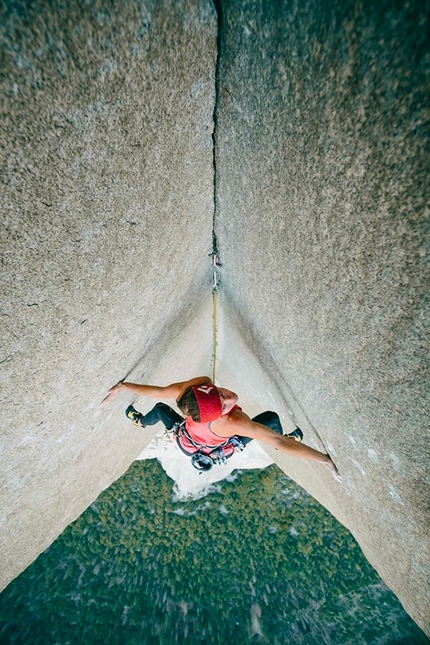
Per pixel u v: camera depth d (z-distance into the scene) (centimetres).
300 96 98
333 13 73
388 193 88
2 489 204
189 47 111
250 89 119
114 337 221
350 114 85
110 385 271
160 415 314
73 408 230
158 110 121
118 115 107
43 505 282
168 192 163
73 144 100
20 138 85
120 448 427
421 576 195
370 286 115
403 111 71
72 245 130
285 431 445
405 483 161
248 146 142
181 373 514
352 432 189
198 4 100
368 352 136
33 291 129
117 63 93
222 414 217
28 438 196
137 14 86
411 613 241
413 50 61
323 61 83
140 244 172
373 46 68
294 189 127
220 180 188
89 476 360
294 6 81
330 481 309
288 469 616
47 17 70
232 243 233
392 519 198
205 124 152
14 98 78
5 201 94
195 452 277
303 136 106
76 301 158
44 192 103
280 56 96
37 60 75
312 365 201
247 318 310
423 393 118
